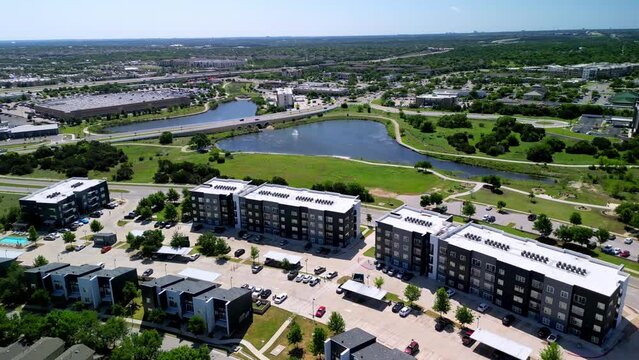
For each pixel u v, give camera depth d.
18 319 169.38
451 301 186.62
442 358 153.62
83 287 186.12
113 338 158.75
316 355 155.88
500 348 151.25
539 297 170.12
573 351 155.88
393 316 177.62
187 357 140.88
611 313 159.75
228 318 166.12
